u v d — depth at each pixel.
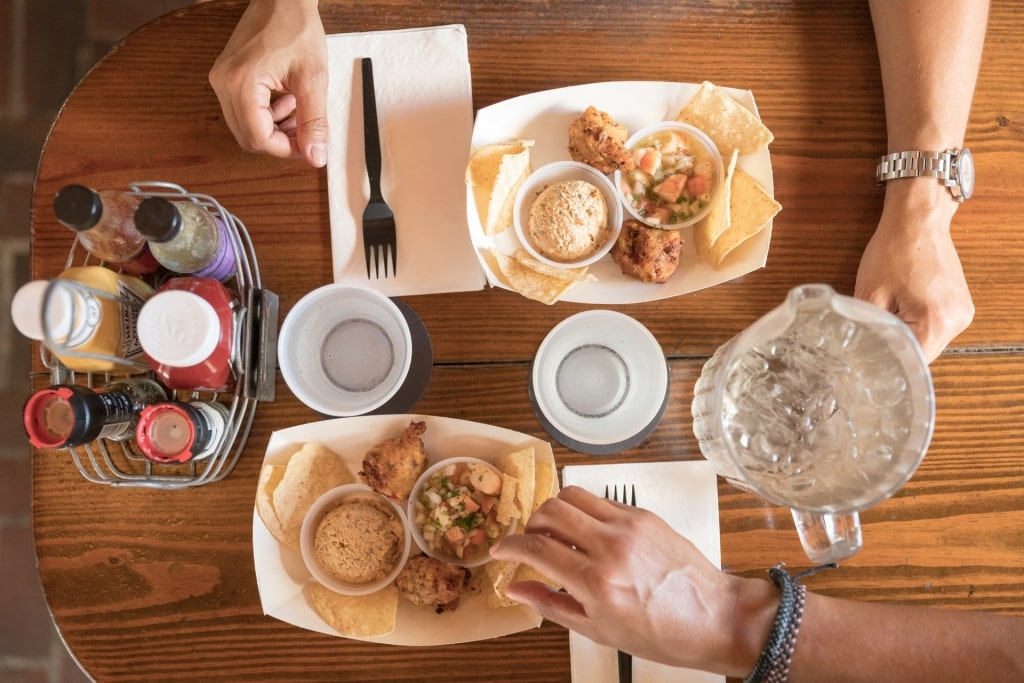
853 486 0.83
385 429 0.99
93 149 1.07
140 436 0.88
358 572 0.97
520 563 0.96
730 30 1.10
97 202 0.82
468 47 1.09
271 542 0.97
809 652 0.87
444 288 1.05
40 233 1.06
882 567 1.03
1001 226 1.09
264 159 1.07
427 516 0.99
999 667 0.85
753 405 0.92
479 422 1.01
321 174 1.07
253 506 1.02
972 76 1.06
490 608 0.97
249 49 1.00
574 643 0.99
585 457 1.03
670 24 1.10
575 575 0.81
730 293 1.07
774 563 1.02
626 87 1.04
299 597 0.98
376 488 0.96
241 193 1.07
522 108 1.04
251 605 1.01
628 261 1.02
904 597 1.02
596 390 1.07
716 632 0.85
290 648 1.01
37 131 1.76
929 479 1.05
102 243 0.91
